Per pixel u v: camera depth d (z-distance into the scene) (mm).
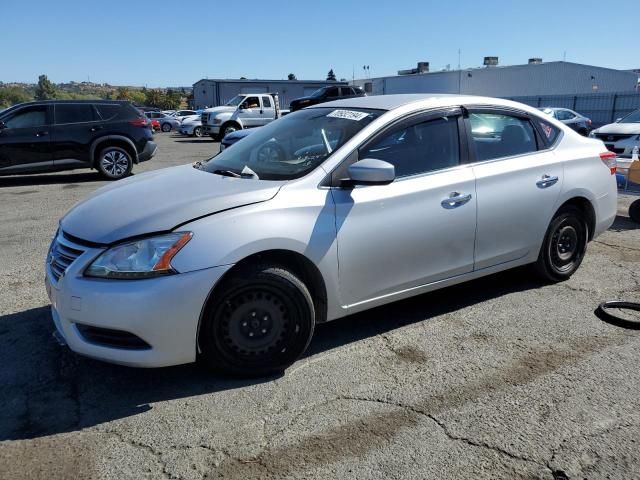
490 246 4223
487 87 43531
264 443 2754
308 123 4133
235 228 3123
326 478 2502
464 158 4086
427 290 3975
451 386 3266
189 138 30000
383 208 3604
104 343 3041
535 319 4199
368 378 3363
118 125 12234
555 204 4574
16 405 3098
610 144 13906
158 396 3182
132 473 2547
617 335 3934
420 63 49094
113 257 2998
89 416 2996
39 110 11562
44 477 2518
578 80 43688
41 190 10930
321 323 3789
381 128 3744
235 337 3240
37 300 4672
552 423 2898
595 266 5445
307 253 3322
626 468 2559
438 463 2598
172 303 2967
